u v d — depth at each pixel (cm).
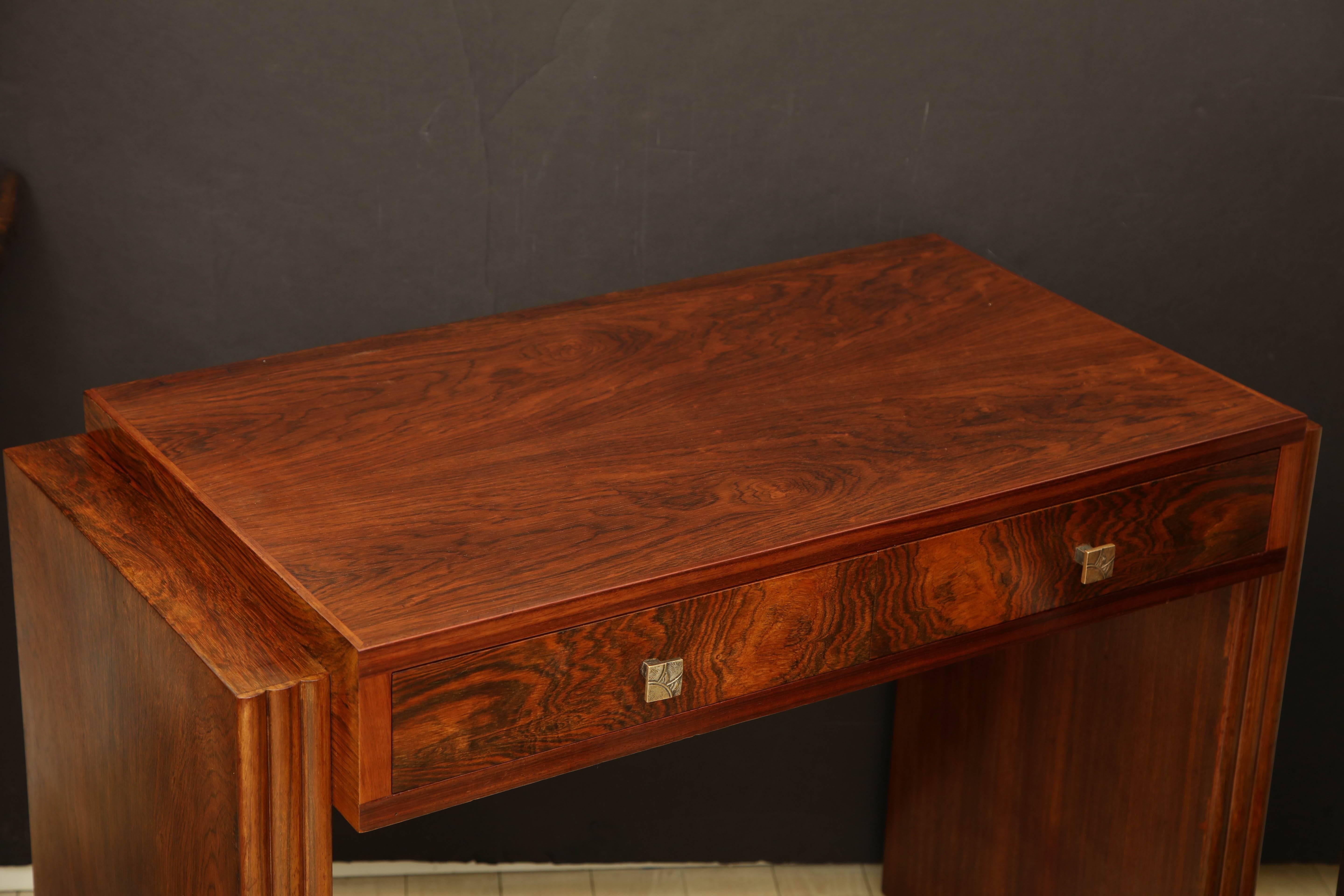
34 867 176
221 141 187
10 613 204
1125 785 193
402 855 226
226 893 130
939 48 201
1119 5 203
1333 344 224
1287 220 217
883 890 236
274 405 158
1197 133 211
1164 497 158
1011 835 212
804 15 196
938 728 220
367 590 129
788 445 155
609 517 142
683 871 236
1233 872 186
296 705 124
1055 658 199
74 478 152
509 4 187
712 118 199
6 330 191
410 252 197
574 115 195
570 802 228
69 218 187
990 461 153
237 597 135
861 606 146
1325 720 241
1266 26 206
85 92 181
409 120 190
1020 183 210
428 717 127
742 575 137
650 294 187
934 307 186
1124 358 175
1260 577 170
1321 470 229
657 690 136
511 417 158
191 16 180
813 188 205
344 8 183
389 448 151
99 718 148
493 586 130
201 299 194
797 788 235
